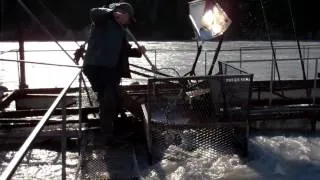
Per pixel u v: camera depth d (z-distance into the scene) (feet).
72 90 33.22
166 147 20.94
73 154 20.08
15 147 20.85
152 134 20.85
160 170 19.07
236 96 21.84
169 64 73.31
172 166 19.56
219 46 27.45
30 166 18.22
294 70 60.70
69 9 232.32
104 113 21.36
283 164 19.98
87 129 22.89
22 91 31.71
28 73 63.21
